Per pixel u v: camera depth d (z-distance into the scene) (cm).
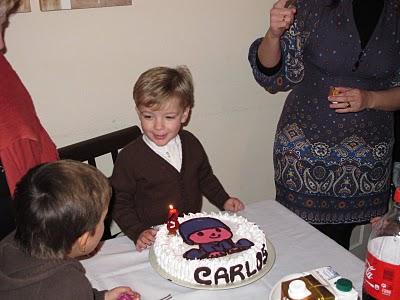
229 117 209
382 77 162
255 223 132
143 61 179
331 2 155
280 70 165
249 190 229
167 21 178
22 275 90
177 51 185
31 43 156
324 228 185
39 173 95
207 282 106
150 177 152
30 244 92
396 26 155
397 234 101
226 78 201
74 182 94
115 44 171
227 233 119
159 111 146
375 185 173
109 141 160
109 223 163
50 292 89
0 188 119
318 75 165
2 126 112
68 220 92
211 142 209
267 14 201
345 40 155
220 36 193
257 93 211
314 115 167
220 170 216
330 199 173
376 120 166
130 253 121
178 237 117
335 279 96
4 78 118
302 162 170
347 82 162
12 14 149
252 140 219
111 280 111
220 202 161
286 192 178
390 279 92
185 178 157
